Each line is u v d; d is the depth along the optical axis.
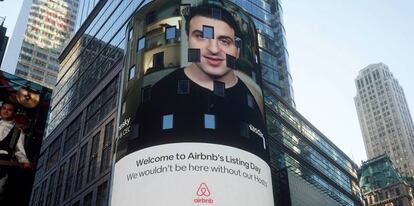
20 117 39.91
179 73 39.53
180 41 41.66
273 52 86.69
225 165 34.56
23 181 37.75
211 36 42.09
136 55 43.72
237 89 40.31
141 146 36.03
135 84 41.38
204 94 38.44
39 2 187.62
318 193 67.81
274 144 63.97
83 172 62.28
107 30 80.31
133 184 34.31
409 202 114.12
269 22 91.56
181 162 34.00
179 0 44.66
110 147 57.44
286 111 71.75
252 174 35.59
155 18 44.88
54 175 73.94
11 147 38.41
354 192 84.88
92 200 55.47
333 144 84.94
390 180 118.50
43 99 41.72
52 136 83.62
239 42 43.62
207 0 44.56
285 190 58.22
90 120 68.88
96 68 77.19
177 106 37.44
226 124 37.16
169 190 32.84
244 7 87.44
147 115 37.91
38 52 173.50
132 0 73.81
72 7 196.62
